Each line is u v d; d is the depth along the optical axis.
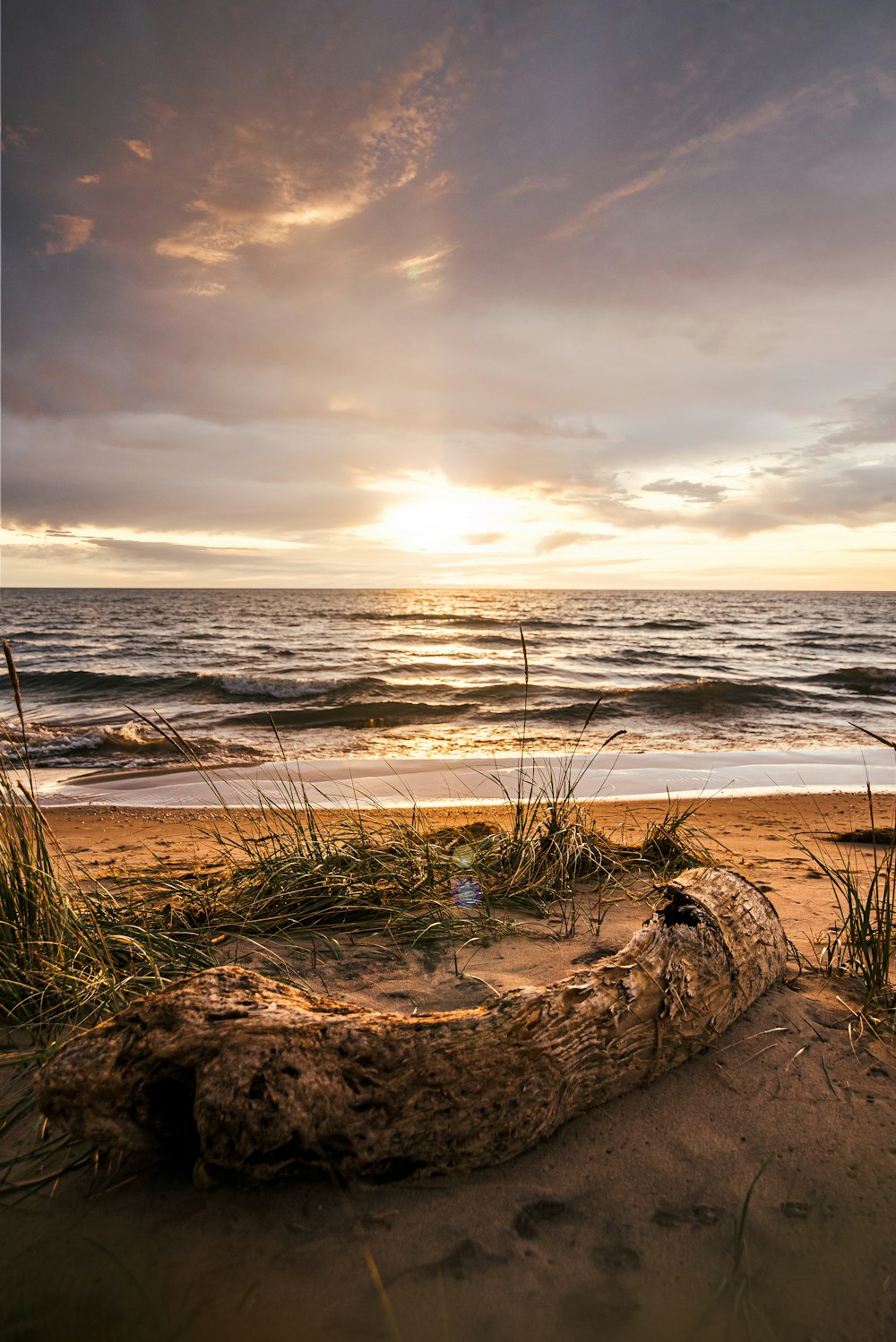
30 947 2.79
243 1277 1.54
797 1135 1.98
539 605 76.00
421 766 10.42
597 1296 1.50
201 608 67.31
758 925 2.72
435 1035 1.89
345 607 69.88
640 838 5.35
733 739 13.02
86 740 12.22
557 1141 1.97
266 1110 1.73
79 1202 1.76
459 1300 1.49
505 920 3.44
